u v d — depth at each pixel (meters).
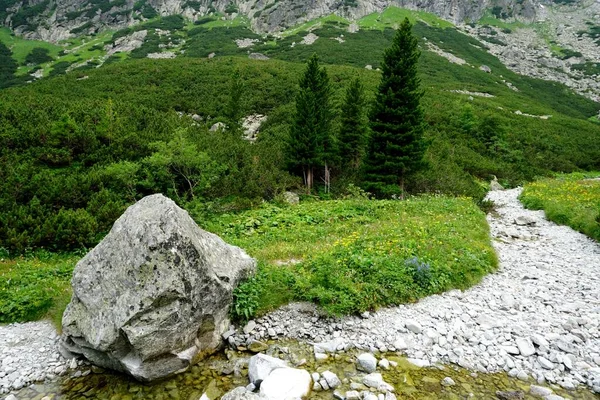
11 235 14.63
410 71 24.77
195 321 7.13
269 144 33.38
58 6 142.88
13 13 136.88
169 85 51.91
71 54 107.75
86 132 22.73
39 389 6.82
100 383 6.91
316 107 28.17
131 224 7.18
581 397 6.04
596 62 116.56
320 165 27.80
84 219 15.88
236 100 40.25
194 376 6.95
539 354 7.16
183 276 6.89
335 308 8.36
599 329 7.96
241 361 7.28
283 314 8.60
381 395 6.00
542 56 122.25
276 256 12.02
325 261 9.94
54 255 14.88
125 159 21.89
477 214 17.84
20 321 9.27
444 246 11.77
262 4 144.25
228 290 7.97
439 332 7.97
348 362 7.08
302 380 6.29
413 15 145.38
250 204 21.08
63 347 7.74
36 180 18.08
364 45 96.75
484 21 159.88
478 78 85.44
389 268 9.71
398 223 15.02
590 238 15.02
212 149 26.00
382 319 8.40
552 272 11.46
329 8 139.62
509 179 35.16
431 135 41.19
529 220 17.91
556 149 45.53
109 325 6.63
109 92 46.81
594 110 78.31
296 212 18.75
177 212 7.52
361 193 24.78
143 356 6.52
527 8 165.88
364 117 37.22
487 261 11.66
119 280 6.84
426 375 6.67
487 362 7.00
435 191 26.78
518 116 56.56
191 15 144.12
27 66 97.94
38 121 24.06
